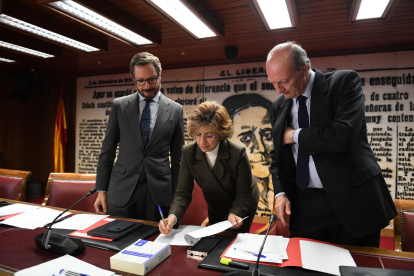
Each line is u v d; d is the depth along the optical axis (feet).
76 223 4.97
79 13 8.43
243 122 14.17
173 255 3.80
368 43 11.58
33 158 19.77
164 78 15.72
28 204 6.43
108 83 17.52
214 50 12.77
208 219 6.64
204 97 14.92
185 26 9.54
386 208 4.34
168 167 6.49
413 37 10.82
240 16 9.26
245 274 3.12
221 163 4.96
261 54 13.37
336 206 4.22
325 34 10.56
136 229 4.69
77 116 18.34
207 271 3.35
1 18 8.75
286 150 4.92
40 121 19.63
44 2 7.61
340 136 3.96
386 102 11.95
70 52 13.52
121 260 3.35
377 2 7.89
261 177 13.87
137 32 9.57
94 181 7.66
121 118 6.35
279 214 4.75
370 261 3.60
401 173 11.79
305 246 3.86
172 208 4.85
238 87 14.29
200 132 4.55
